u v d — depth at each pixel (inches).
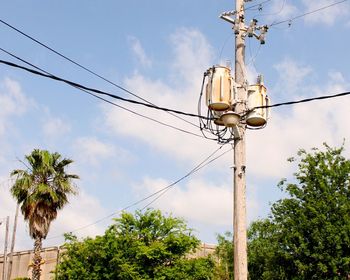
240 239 407.5
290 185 872.3
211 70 435.5
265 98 440.5
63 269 941.2
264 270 1015.0
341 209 810.8
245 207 416.8
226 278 1256.2
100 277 884.0
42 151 1258.0
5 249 1530.5
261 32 475.2
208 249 1391.5
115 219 911.0
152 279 866.1
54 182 1246.9
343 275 810.8
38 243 1218.0
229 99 426.9
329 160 861.8
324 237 805.2
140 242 880.9
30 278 1507.1
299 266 815.1
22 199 1232.8
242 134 434.0
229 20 477.1
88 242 910.4
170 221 918.4
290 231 850.8
